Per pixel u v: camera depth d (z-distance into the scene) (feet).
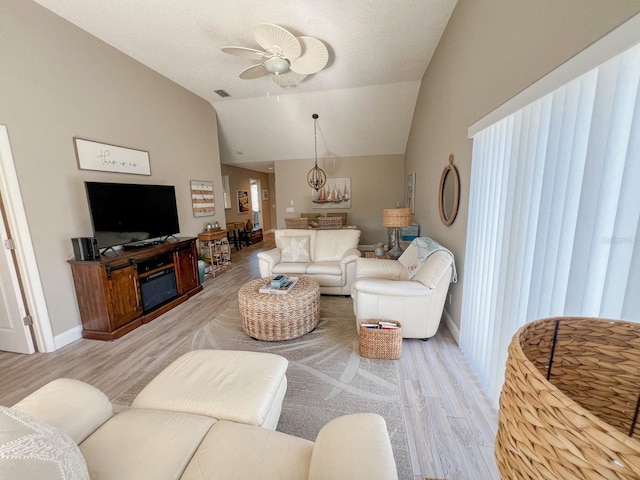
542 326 1.75
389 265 10.21
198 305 11.71
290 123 18.45
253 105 16.76
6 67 7.47
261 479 3.01
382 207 22.88
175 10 8.53
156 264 10.73
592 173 3.51
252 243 27.48
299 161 23.40
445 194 9.61
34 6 8.05
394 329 7.34
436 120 10.91
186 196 14.75
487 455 4.69
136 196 10.68
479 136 6.79
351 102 16.29
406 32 9.84
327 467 2.77
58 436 2.54
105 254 9.61
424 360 7.38
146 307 10.32
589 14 3.43
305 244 13.21
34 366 7.57
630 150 3.06
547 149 4.29
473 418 5.46
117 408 5.95
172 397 4.26
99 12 8.57
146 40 10.14
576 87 3.76
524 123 4.91
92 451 3.34
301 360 7.52
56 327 8.54
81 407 3.65
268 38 7.92
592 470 0.95
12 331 8.14
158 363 7.59
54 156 8.60
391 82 14.40
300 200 23.88
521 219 4.99
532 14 4.62
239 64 12.01
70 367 7.50
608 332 1.72
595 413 1.70
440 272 7.64
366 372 6.93
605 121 3.34
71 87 9.08
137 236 10.73
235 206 27.68
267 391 4.41
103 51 10.13
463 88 7.83
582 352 1.75
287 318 8.41
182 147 14.39
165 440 3.47
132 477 3.02
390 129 18.89
